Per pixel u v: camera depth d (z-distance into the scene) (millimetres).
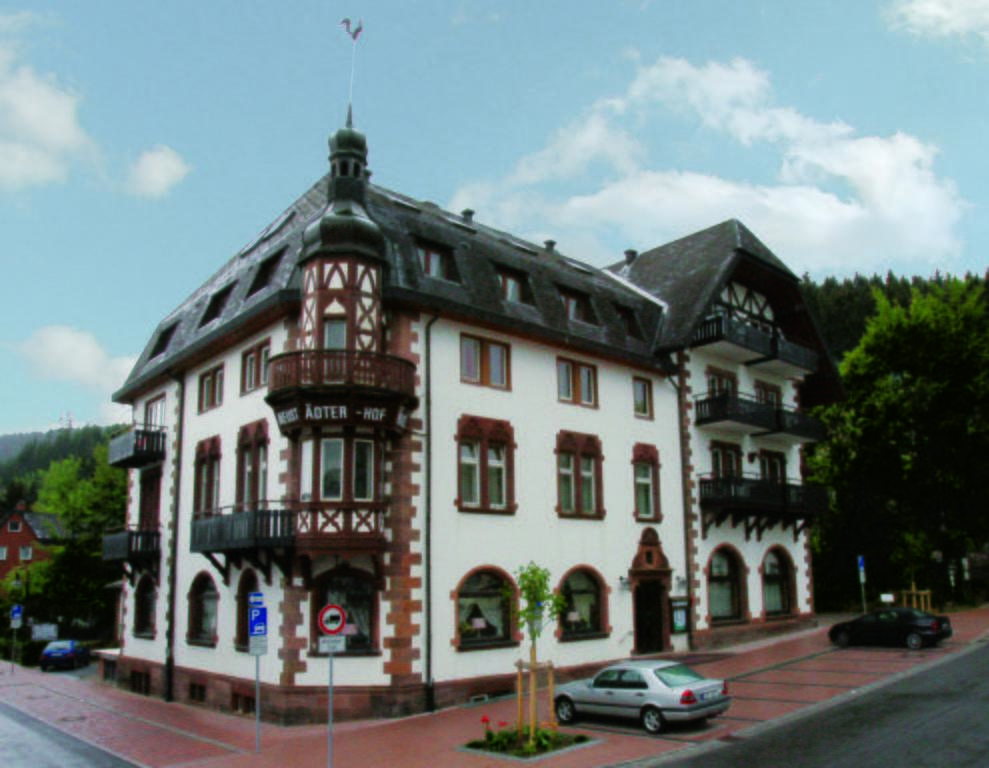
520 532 23656
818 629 34094
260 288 25031
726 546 30797
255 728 19438
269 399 20578
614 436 27312
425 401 21875
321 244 21188
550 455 25016
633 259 37875
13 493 92250
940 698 18141
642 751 15180
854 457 42781
